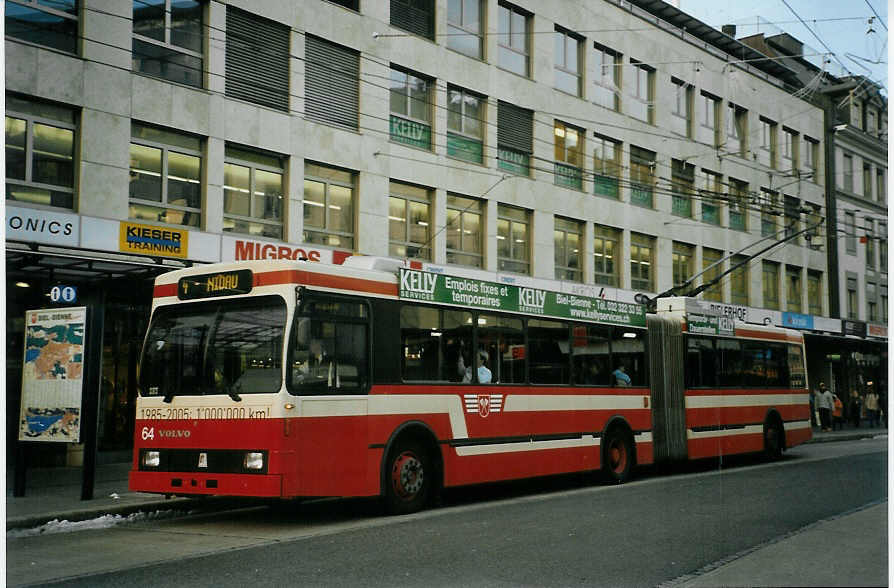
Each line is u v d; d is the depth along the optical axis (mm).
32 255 14523
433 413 12508
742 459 22266
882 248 48094
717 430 19188
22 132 16766
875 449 25516
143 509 12250
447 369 12883
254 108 20547
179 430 11133
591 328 16031
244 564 8406
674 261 34594
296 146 21375
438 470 12570
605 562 8352
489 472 13336
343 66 22688
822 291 43344
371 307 11766
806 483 15664
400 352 12125
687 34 36094
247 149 20609
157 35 19016
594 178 30578
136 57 18625
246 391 10727
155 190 18859
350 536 10039
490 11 26859
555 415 14836
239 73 20406
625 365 16828
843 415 42094
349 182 22844
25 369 13219
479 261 26344
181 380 11266
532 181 27906
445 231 25156
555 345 15094
